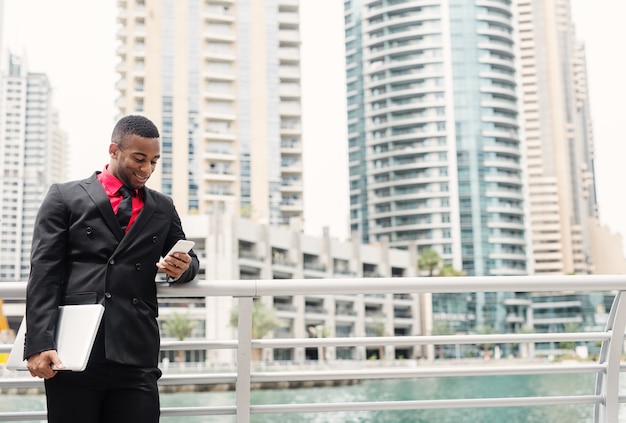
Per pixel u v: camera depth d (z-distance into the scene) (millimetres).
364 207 91125
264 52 84812
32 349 1587
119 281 1705
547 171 100750
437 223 86500
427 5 90500
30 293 1646
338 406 1912
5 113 92688
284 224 83000
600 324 69188
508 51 89438
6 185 89750
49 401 1691
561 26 104250
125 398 1691
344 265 70875
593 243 100688
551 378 47844
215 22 83625
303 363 59938
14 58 94875
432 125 88625
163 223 1821
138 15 82562
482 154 86938
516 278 1901
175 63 82312
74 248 1726
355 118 93625
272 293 1863
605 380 1993
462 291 1885
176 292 1835
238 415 1892
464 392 42719
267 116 84000
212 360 57844
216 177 81625
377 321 65375
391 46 91438
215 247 62719
